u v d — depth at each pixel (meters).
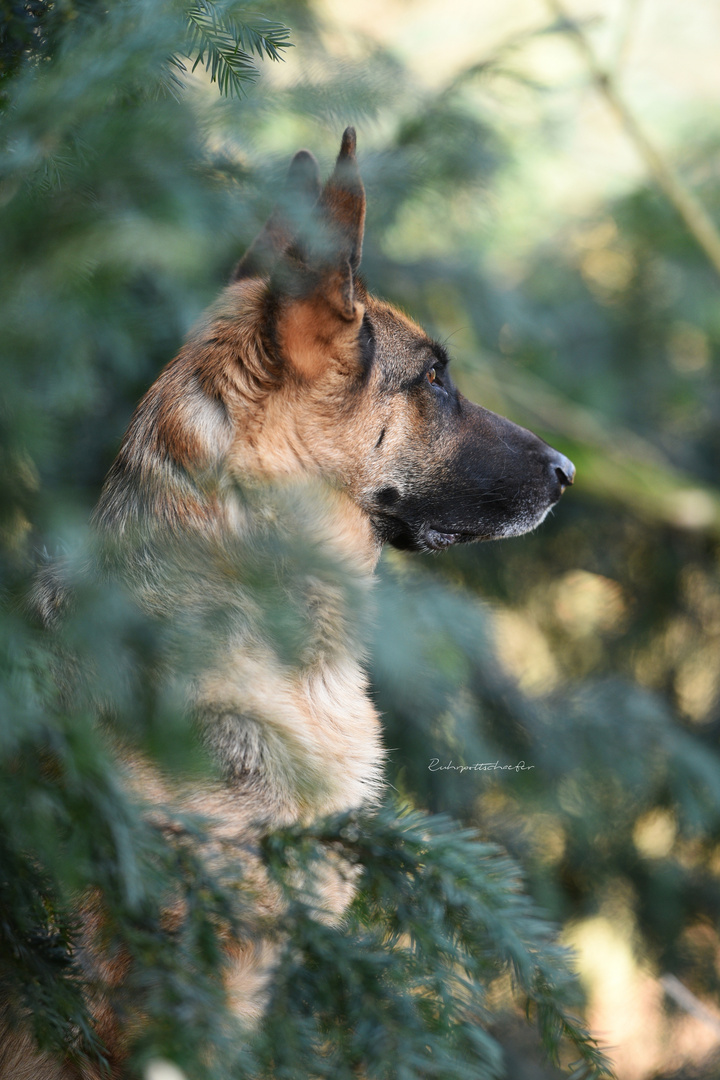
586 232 14.13
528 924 3.58
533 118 10.20
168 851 3.35
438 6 14.63
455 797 7.95
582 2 14.80
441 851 3.62
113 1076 4.18
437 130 7.52
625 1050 10.91
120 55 3.46
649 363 13.37
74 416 6.21
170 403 5.56
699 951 10.97
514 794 8.70
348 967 3.31
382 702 7.52
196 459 5.37
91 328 4.16
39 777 3.04
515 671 9.77
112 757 3.72
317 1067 3.22
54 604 4.14
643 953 10.87
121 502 5.53
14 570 3.91
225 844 3.69
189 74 4.93
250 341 5.70
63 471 6.45
